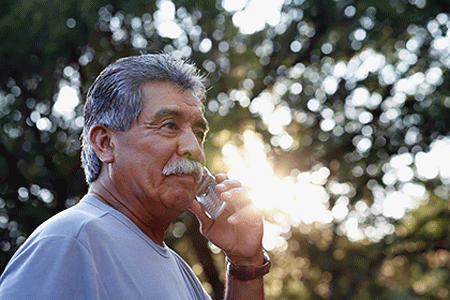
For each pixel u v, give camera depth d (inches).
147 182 63.6
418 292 617.3
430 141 491.5
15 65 385.4
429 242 530.6
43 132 418.0
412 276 594.6
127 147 64.2
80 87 418.6
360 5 442.3
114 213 63.0
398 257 569.6
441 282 599.2
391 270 593.9
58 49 379.2
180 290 65.2
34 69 392.2
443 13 447.2
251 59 442.3
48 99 415.8
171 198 64.2
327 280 584.4
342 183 521.0
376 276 572.7
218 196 78.5
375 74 486.6
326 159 500.1
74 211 59.8
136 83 64.7
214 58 437.4
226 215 83.4
